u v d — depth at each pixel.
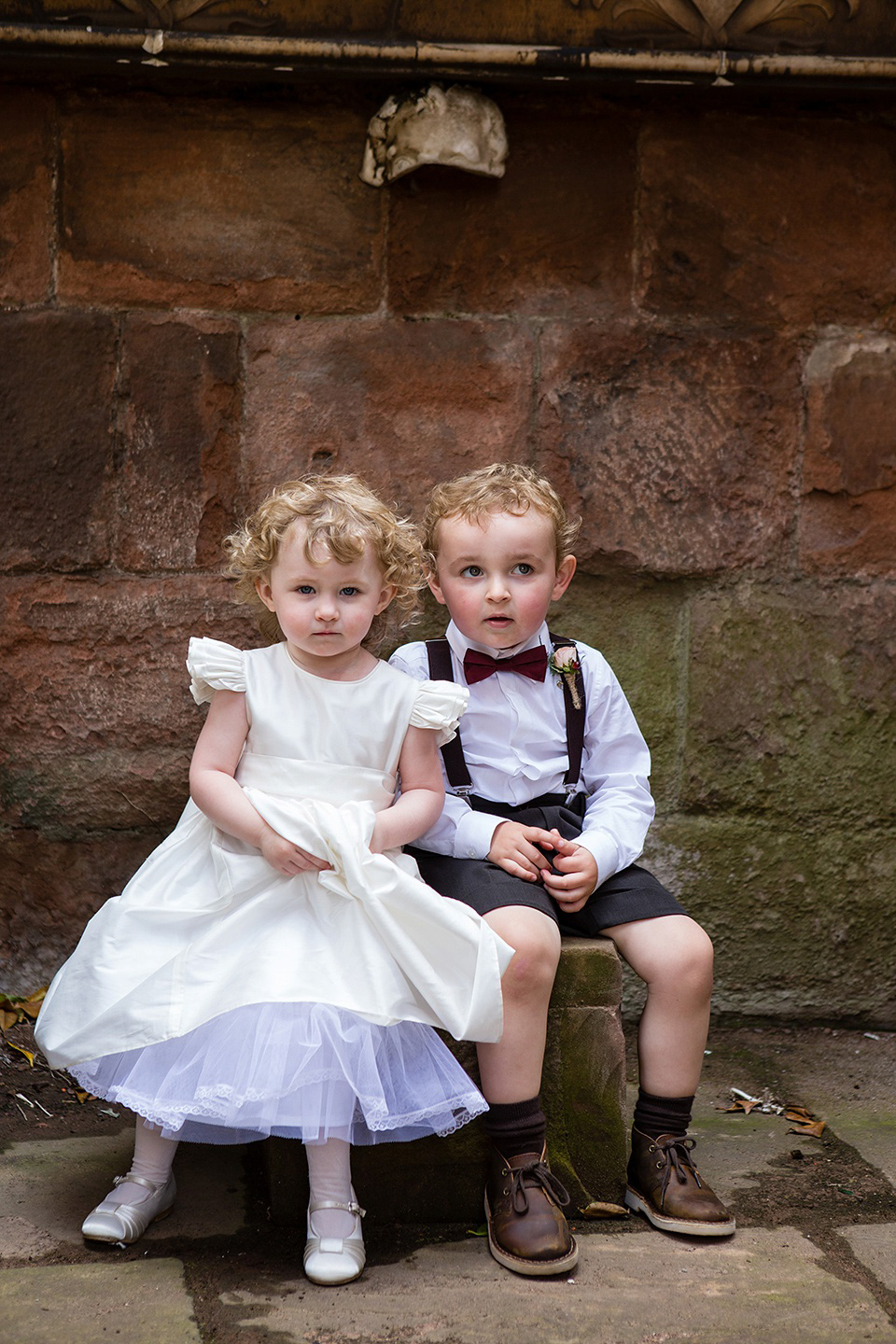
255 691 2.05
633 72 2.58
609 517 2.78
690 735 2.83
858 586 2.85
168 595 2.71
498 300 2.74
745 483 2.80
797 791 2.86
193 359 2.67
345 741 2.03
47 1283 1.75
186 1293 1.74
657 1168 2.00
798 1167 2.20
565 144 2.72
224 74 2.58
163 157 2.64
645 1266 1.85
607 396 2.76
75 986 1.94
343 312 2.71
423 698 2.05
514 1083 1.91
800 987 2.89
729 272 2.78
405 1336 1.64
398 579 2.07
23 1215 1.95
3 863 2.73
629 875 2.18
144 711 2.71
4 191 2.62
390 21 2.52
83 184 2.63
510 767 2.22
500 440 2.75
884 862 2.88
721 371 2.78
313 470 2.72
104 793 2.72
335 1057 1.78
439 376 2.73
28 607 2.68
